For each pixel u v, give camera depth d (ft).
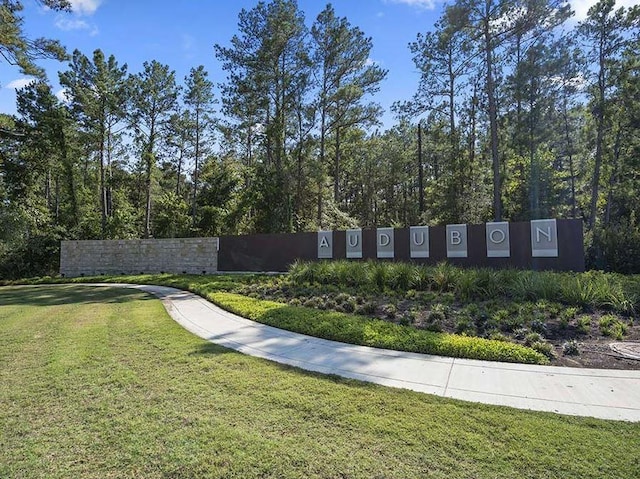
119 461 8.51
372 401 11.53
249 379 13.42
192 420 10.36
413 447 8.91
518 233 37.91
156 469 8.21
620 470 7.91
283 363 15.30
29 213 73.56
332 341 18.63
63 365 15.06
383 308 24.25
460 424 10.01
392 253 43.86
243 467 8.22
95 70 84.02
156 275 52.26
